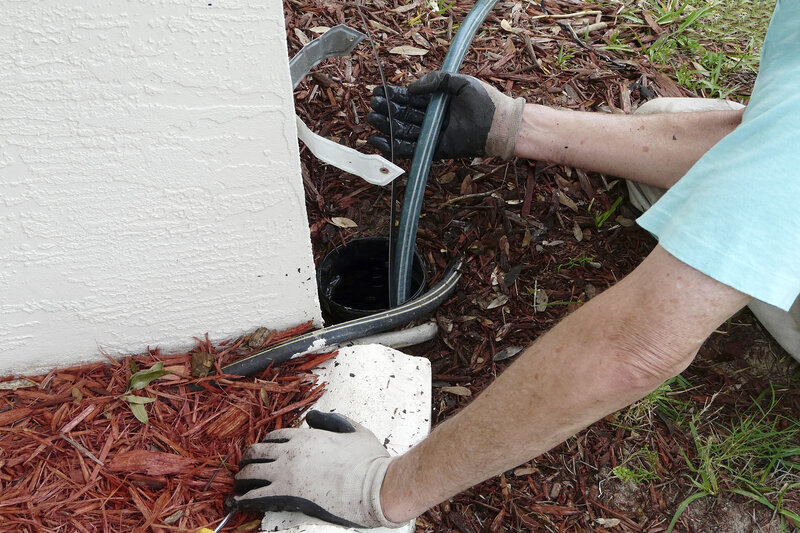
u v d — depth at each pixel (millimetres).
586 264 1847
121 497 1263
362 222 1923
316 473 1176
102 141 1062
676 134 1680
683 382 1613
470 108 1719
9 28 884
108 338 1426
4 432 1322
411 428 1419
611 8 2504
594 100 2178
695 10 2418
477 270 1831
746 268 749
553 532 1381
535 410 875
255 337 1542
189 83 1032
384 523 1119
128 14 923
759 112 922
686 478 1479
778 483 1467
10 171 1051
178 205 1208
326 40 1470
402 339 1637
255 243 1337
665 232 823
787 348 1597
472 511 1406
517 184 2010
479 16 2064
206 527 1248
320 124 2043
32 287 1247
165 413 1396
